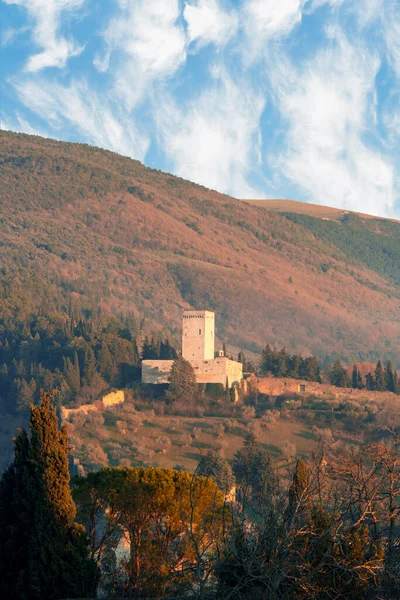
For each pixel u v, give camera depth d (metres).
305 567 164.25
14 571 198.25
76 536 198.75
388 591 173.88
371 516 180.75
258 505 175.00
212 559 168.75
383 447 191.00
